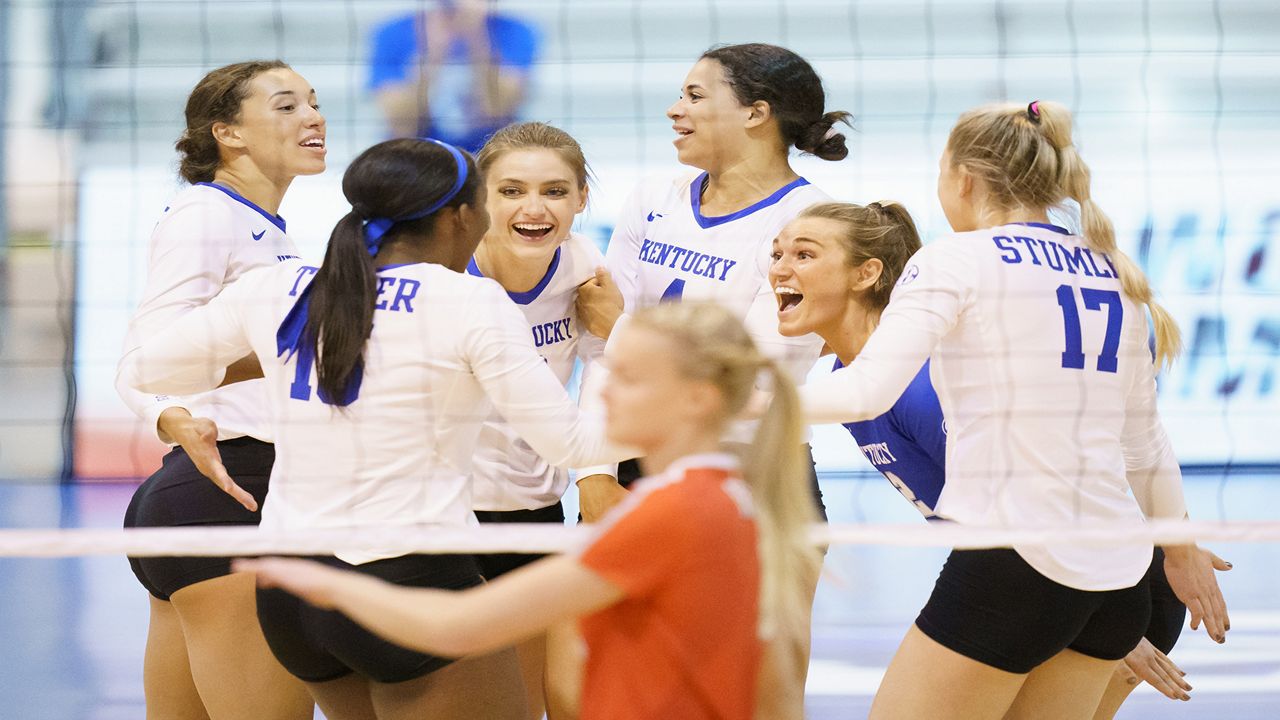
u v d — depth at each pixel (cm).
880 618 1382
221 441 817
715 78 932
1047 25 2211
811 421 684
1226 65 2192
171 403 776
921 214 2069
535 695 895
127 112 2175
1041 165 743
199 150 882
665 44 2169
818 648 1273
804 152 993
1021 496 708
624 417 520
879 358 690
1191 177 2131
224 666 774
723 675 491
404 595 493
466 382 666
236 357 712
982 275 714
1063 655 750
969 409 720
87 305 2061
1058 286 720
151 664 861
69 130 2142
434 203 680
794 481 528
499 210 850
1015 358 710
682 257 947
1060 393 711
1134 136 2167
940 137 2153
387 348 655
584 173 888
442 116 2136
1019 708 768
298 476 668
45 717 1083
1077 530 692
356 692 710
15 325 2061
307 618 662
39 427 2045
